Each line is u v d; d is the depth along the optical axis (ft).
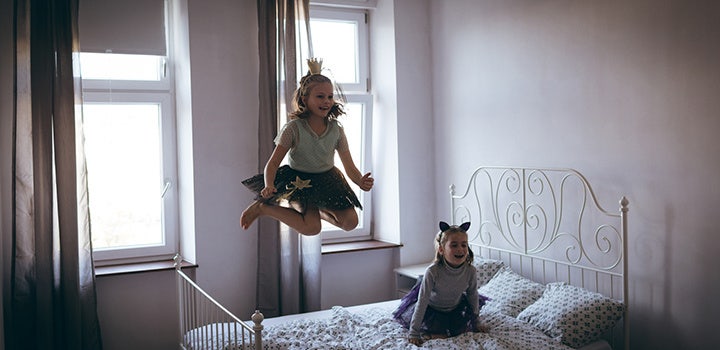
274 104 12.10
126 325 11.49
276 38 12.16
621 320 9.71
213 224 12.07
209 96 11.98
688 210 8.72
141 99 12.20
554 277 10.89
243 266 12.36
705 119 8.46
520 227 11.53
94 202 11.99
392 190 13.75
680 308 8.90
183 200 12.42
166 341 11.79
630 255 9.56
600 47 9.87
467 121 12.82
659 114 9.04
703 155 8.50
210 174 12.03
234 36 12.18
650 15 9.10
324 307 13.17
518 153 11.55
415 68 13.66
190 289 10.62
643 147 9.29
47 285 10.36
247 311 12.44
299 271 12.45
